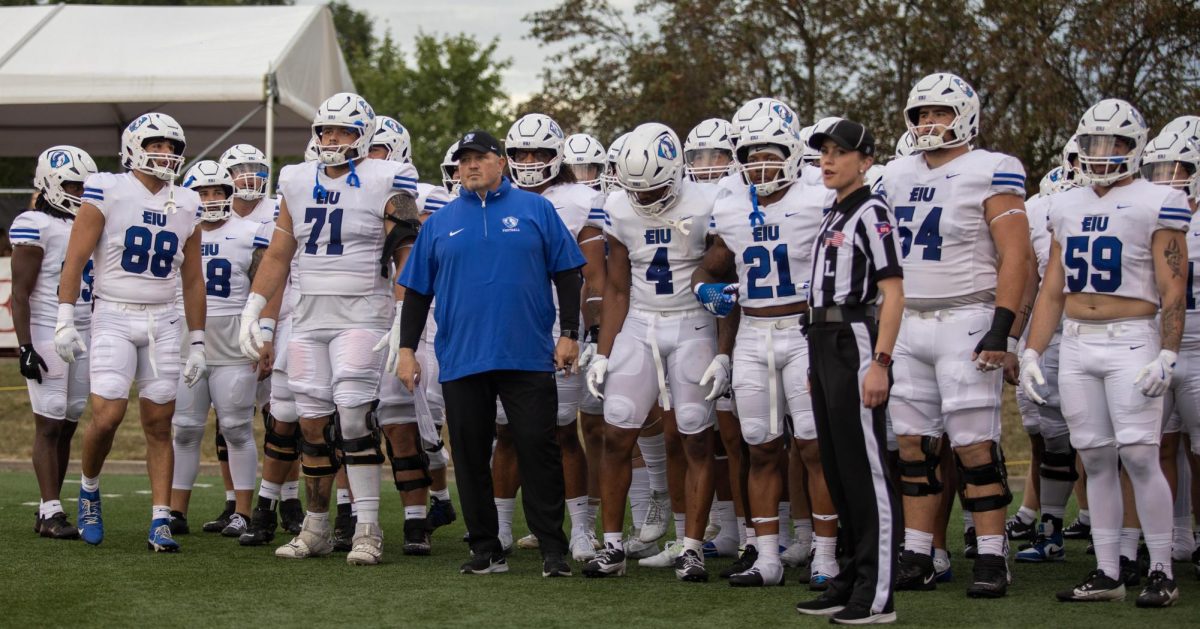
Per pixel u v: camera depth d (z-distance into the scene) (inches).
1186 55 951.0
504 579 363.6
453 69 1843.0
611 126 1209.4
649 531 415.2
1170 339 335.3
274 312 421.1
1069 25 975.6
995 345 335.9
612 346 378.6
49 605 319.9
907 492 358.0
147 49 874.8
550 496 367.6
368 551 388.2
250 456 461.4
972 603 334.0
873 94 1066.7
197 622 301.4
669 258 373.4
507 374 360.5
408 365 366.6
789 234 353.4
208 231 466.9
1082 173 345.7
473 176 358.9
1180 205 335.9
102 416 407.2
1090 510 348.5
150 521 483.5
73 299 404.2
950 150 356.8
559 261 365.4
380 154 459.2
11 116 959.0
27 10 929.5
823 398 308.3
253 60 861.2
